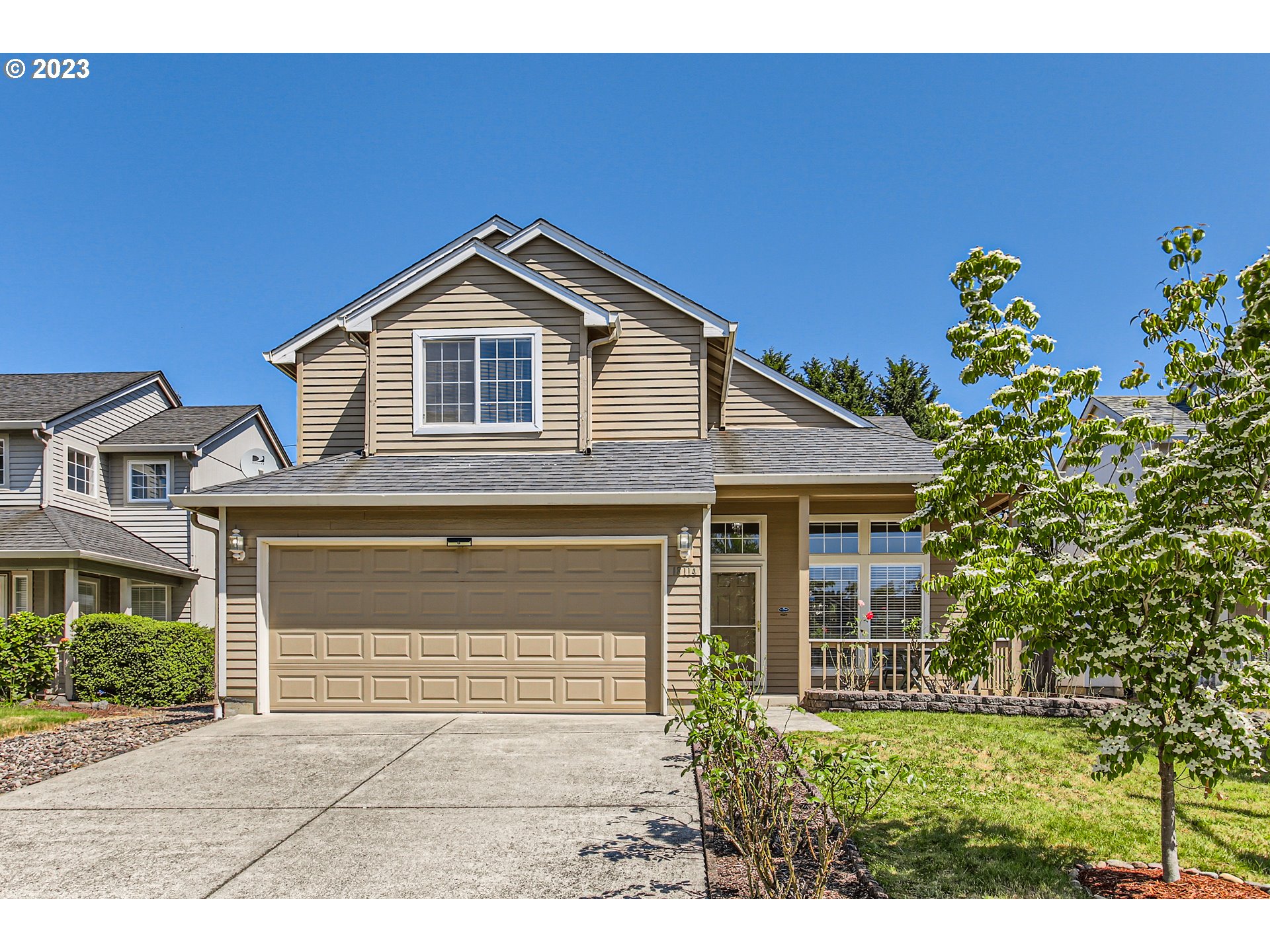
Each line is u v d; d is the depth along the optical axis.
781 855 5.62
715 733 5.39
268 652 11.04
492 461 12.14
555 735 9.52
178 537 20.41
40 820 6.64
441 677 10.95
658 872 5.37
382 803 6.97
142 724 10.95
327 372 13.86
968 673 5.90
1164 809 5.29
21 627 15.05
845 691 11.52
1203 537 4.42
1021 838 6.07
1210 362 5.16
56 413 19.17
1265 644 4.76
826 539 13.59
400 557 11.09
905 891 5.09
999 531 5.64
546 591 10.99
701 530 10.94
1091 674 5.29
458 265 12.78
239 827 6.39
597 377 13.34
